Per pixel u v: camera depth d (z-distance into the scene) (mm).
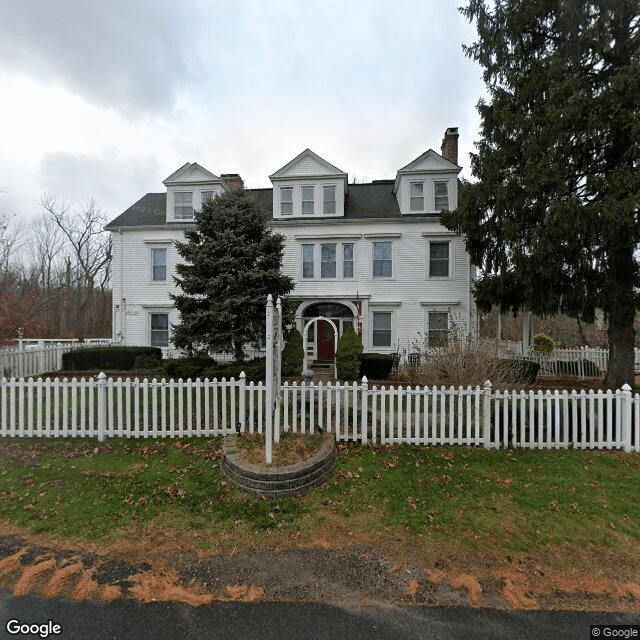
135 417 6199
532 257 9008
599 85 8508
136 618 2785
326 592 3076
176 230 16109
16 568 3297
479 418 6246
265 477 4582
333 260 15750
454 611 2885
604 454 5805
